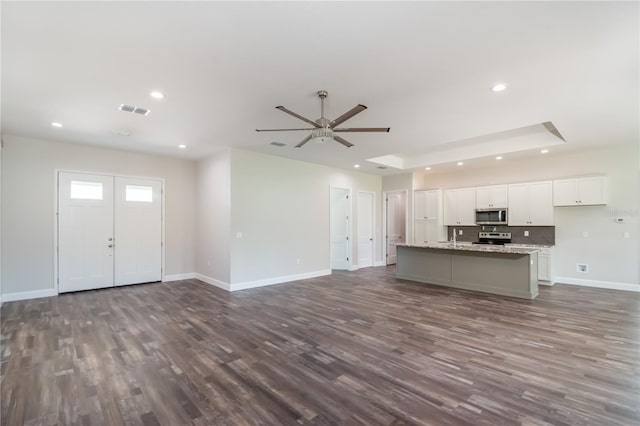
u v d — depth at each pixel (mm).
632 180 5613
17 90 3213
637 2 1903
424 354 3047
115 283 6066
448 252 6199
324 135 3236
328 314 4344
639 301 4945
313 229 7246
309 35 2287
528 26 2170
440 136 4891
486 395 2328
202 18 2082
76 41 2346
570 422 2008
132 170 6258
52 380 2580
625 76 2895
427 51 2500
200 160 6902
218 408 2195
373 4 1942
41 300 5090
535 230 6766
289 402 2264
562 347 3176
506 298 5215
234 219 5855
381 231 9141
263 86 3131
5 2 1884
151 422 2045
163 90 3227
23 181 5129
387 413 2127
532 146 5742
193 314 4355
